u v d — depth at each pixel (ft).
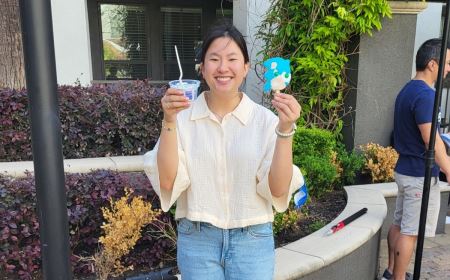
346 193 13.41
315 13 14.90
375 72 15.46
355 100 15.53
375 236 10.73
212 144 5.42
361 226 10.35
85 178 9.46
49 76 4.02
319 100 15.67
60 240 4.25
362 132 15.75
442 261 12.31
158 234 9.46
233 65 5.20
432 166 8.45
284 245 9.78
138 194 9.32
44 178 4.11
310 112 15.74
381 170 14.73
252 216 5.45
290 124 4.90
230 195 5.47
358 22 14.58
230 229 5.52
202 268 5.61
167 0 26.71
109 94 14.47
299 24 15.57
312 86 15.49
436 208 9.73
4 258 8.64
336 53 15.37
